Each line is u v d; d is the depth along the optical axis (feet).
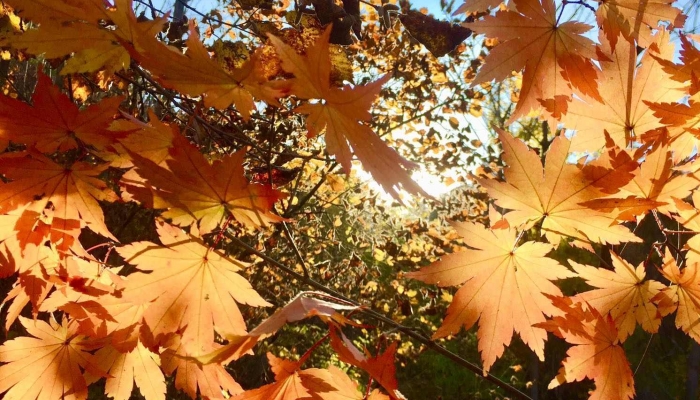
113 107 0.92
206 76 0.81
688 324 1.15
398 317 6.47
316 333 6.95
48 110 0.89
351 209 6.79
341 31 1.87
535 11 1.11
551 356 9.48
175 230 0.93
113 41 0.91
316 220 6.13
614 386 1.16
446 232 7.16
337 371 1.01
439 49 1.77
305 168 4.95
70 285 0.98
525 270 1.14
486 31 1.12
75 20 0.87
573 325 1.14
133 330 1.02
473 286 1.15
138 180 0.90
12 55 2.46
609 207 1.05
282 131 3.32
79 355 1.17
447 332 1.16
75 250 0.98
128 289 0.93
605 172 1.03
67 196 0.96
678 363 6.55
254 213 0.92
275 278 6.13
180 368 1.12
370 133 0.81
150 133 1.00
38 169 0.93
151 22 0.87
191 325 0.96
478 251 1.14
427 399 9.39
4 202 0.92
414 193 0.81
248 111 0.84
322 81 0.80
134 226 3.73
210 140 2.51
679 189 1.09
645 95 1.15
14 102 0.87
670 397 6.48
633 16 1.10
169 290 0.95
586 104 1.17
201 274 0.96
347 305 0.92
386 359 0.85
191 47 0.80
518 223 1.12
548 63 1.13
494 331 1.16
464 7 1.14
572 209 1.08
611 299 1.17
